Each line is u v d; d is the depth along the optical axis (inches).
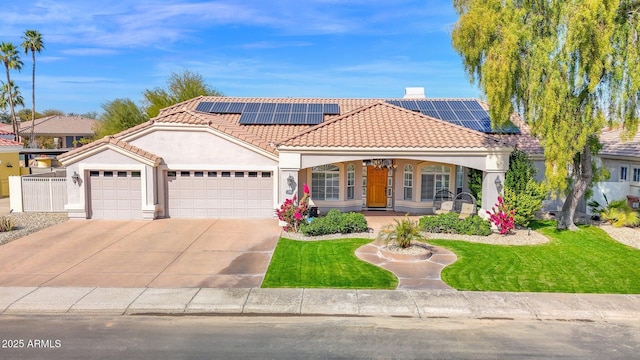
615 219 702.5
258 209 781.9
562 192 705.6
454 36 629.3
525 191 682.8
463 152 686.5
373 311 375.6
